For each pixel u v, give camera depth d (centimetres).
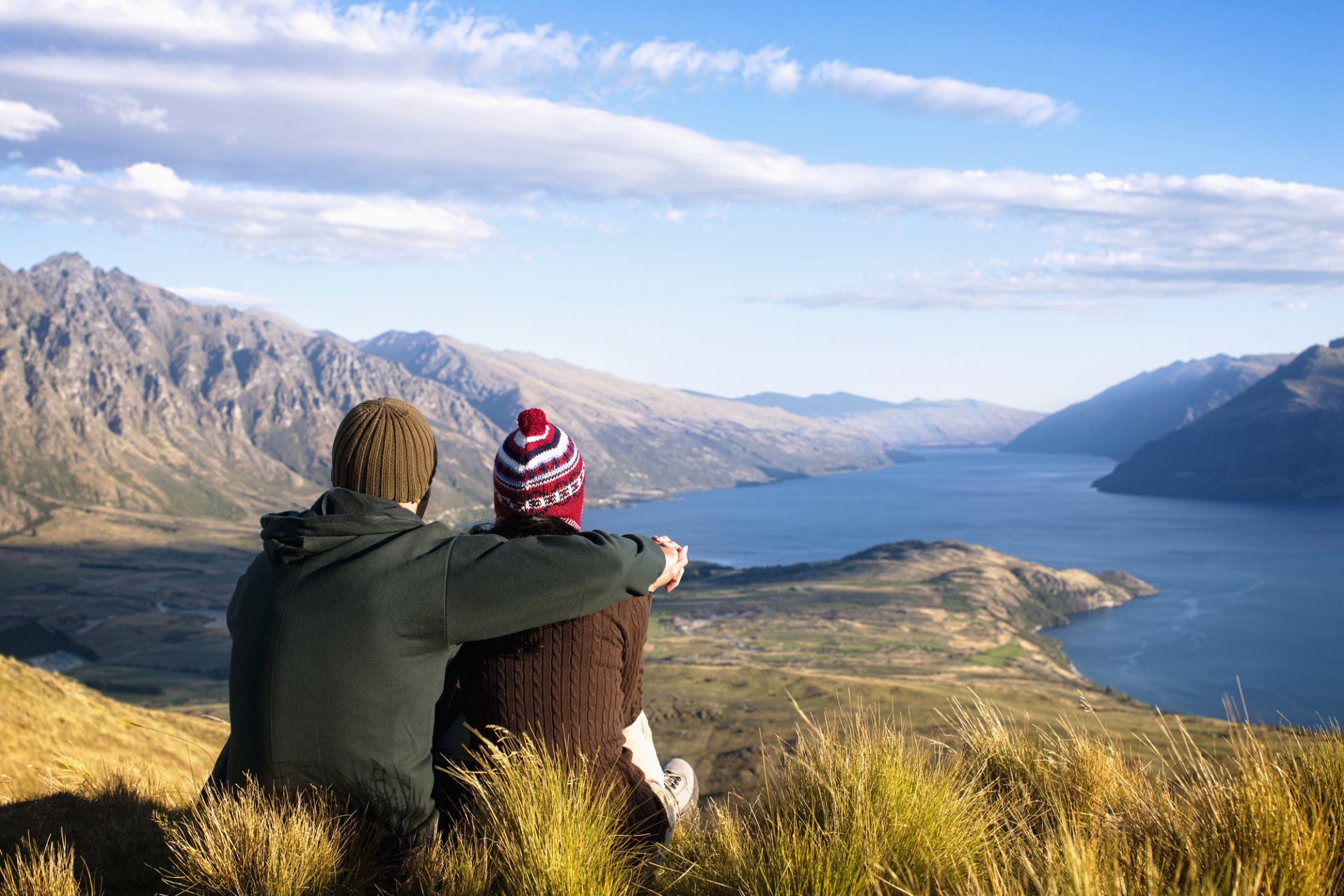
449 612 243
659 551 272
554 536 255
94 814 359
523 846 234
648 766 290
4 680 2145
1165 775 307
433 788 275
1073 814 271
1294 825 227
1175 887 202
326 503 260
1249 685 12975
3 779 500
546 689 258
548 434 288
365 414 264
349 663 241
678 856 270
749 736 6281
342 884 236
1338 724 295
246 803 249
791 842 243
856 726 309
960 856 247
